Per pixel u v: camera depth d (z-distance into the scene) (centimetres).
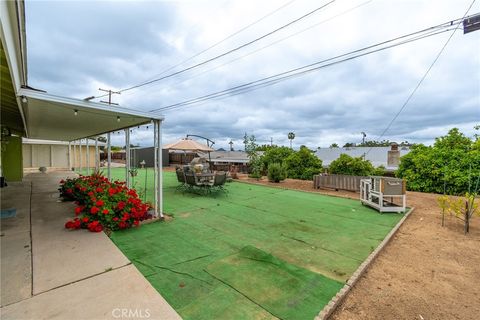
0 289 238
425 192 922
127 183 723
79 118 541
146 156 2189
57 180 1085
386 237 411
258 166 1328
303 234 429
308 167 1328
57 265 290
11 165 1041
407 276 290
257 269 292
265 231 442
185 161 2181
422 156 947
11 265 287
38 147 1745
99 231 407
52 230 412
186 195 793
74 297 228
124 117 513
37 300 222
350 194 849
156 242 375
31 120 593
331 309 218
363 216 559
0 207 572
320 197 800
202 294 238
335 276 279
